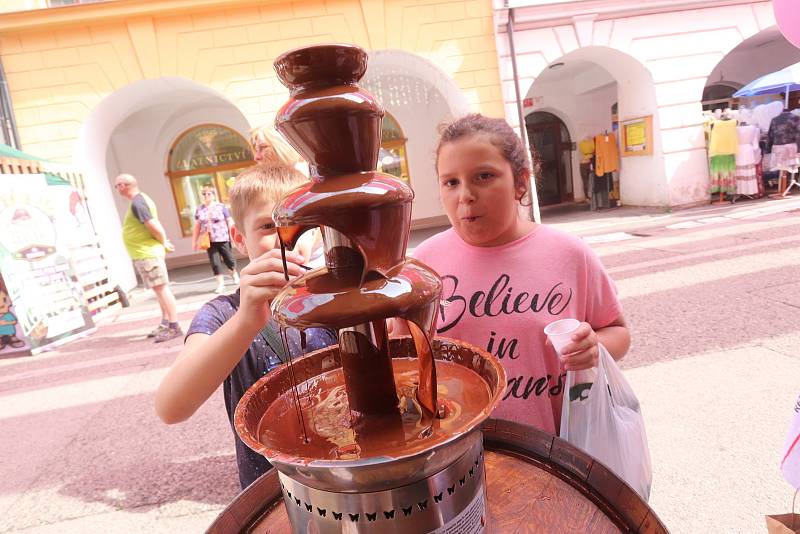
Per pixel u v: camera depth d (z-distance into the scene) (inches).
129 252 205.9
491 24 319.9
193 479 100.6
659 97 352.8
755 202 340.5
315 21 308.8
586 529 28.4
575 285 50.9
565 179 534.0
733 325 136.6
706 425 92.7
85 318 244.4
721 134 339.6
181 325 229.9
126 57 303.1
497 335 50.7
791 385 101.8
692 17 344.5
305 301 20.4
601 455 43.5
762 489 75.2
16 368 202.5
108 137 353.1
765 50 455.2
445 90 347.9
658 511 73.9
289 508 24.9
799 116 331.3
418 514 21.8
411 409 25.2
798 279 166.6
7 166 223.9
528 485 32.2
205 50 306.5
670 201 360.8
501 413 49.8
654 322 147.9
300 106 19.2
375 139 21.3
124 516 91.0
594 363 43.3
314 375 32.7
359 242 20.1
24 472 113.0
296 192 20.7
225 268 418.6
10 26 288.0
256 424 26.3
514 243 52.4
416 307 20.6
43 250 231.8
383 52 323.6
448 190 50.3
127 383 163.6
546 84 496.1
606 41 339.6
